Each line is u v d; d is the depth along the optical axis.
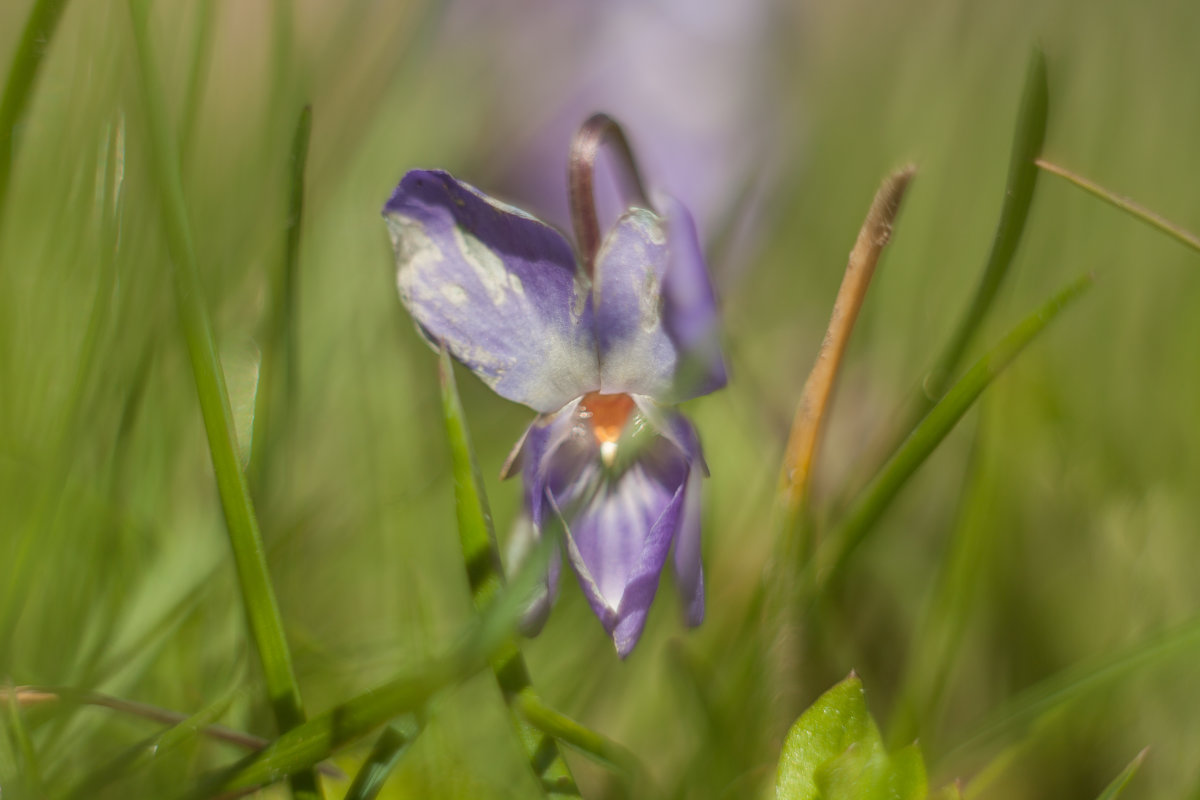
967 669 0.18
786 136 0.28
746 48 0.29
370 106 0.21
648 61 0.28
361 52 0.21
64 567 0.17
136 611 0.17
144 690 0.17
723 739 0.16
